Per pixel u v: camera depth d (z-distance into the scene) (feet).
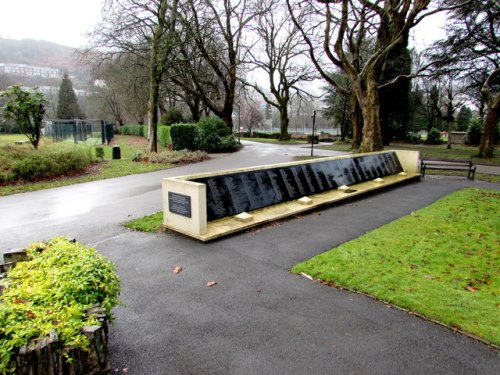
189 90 95.86
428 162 56.18
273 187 30.04
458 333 12.38
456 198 34.88
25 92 58.70
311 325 12.91
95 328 8.83
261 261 18.81
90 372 8.75
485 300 14.52
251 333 12.44
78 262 11.16
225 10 90.63
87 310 9.58
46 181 43.37
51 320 8.77
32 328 8.25
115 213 28.73
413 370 10.62
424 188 41.39
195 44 86.12
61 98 192.54
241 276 17.01
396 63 108.27
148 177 46.42
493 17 69.72
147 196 35.06
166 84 106.73
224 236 22.35
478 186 43.04
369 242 21.52
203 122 87.45
